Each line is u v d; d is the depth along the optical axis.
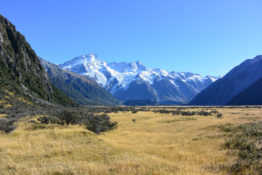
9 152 13.78
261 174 8.89
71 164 11.16
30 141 17.55
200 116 60.41
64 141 17.77
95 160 12.61
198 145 17.47
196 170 10.15
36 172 9.62
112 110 91.88
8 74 104.00
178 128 34.44
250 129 20.73
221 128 27.47
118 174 9.20
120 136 25.59
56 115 35.41
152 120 50.84
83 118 35.78
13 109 56.91
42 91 126.19
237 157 12.40
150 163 11.05
